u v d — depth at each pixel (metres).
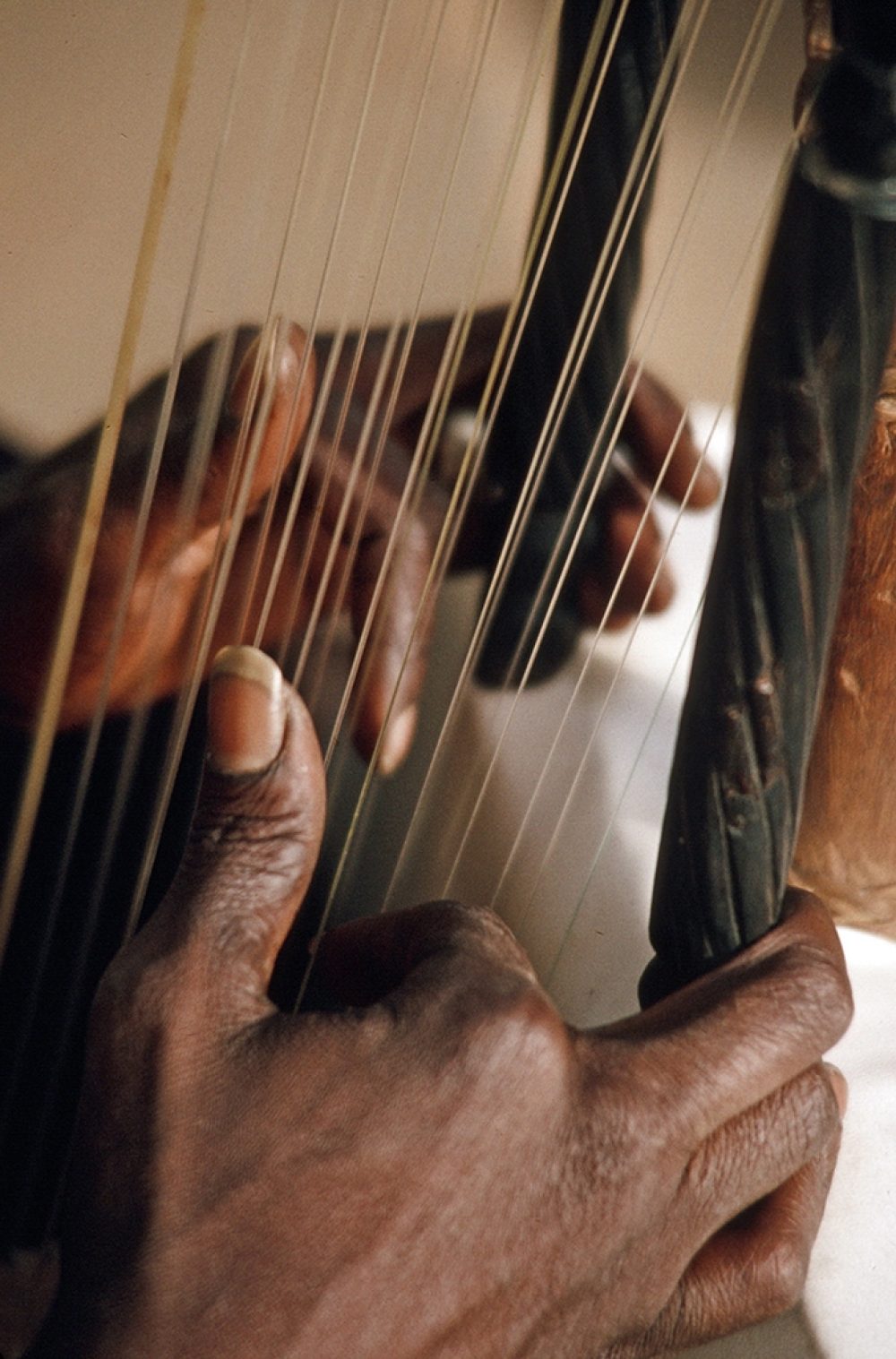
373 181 1.26
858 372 0.54
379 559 1.04
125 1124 0.57
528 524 1.19
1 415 1.23
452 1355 0.59
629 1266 0.63
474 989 0.61
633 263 1.04
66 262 1.27
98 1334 0.55
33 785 0.53
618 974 0.97
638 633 1.23
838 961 0.71
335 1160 0.57
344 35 1.23
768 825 0.67
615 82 0.95
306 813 0.61
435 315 1.26
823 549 0.59
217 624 0.99
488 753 1.10
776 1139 0.67
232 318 0.60
